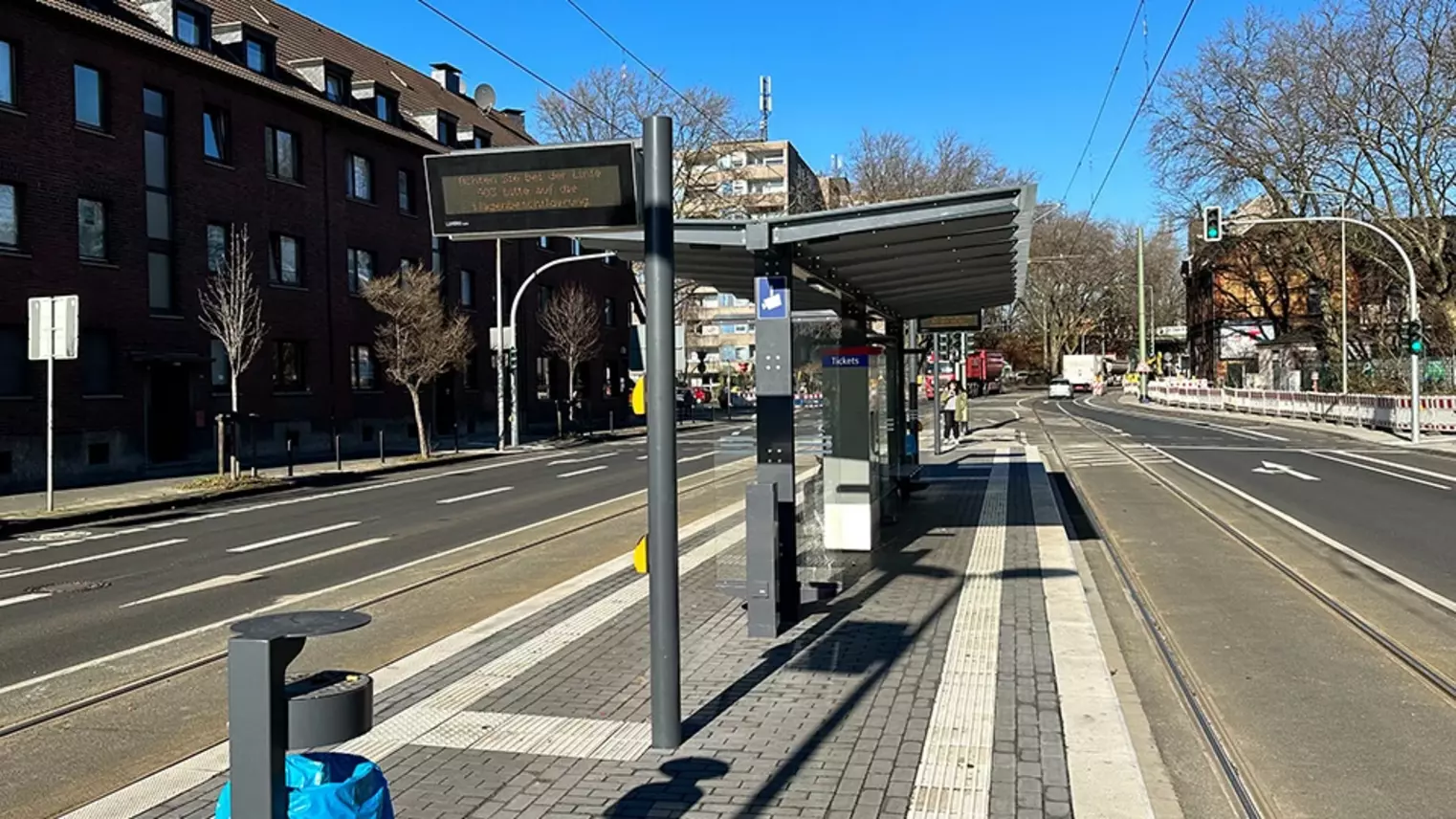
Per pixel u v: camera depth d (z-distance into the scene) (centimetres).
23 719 614
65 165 2330
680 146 4572
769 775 476
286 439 3050
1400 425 3300
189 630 852
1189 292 8394
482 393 4238
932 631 742
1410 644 736
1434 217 3753
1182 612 848
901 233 767
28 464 2200
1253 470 2116
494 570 1095
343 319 3325
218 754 528
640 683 631
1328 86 3825
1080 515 1469
